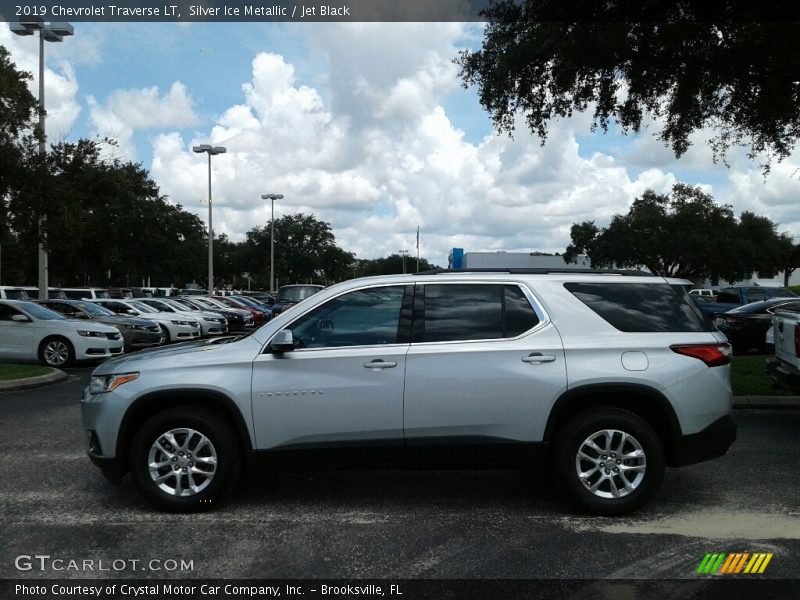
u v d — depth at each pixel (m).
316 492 5.70
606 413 5.05
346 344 5.20
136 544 4.52
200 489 5.09
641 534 4.71
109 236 41.88
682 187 56.19
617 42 11.40
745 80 11.70
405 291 5.34
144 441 5.08
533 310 5.25
